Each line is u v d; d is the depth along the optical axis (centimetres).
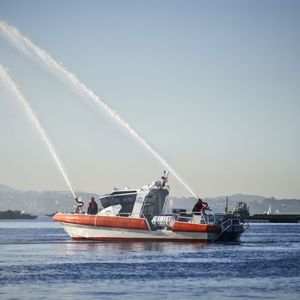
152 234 11394
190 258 9125
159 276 7412
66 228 11906
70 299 6128
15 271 7750
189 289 6631
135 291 6506
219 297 6253
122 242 11475
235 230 11456
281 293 6450
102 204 11731
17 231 19838
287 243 12938
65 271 7750
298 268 8175
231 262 8725
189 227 11281
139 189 11581
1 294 6338
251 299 6178
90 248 10500
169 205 11656
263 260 9019
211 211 11619
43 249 10512
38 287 6700
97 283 6931
